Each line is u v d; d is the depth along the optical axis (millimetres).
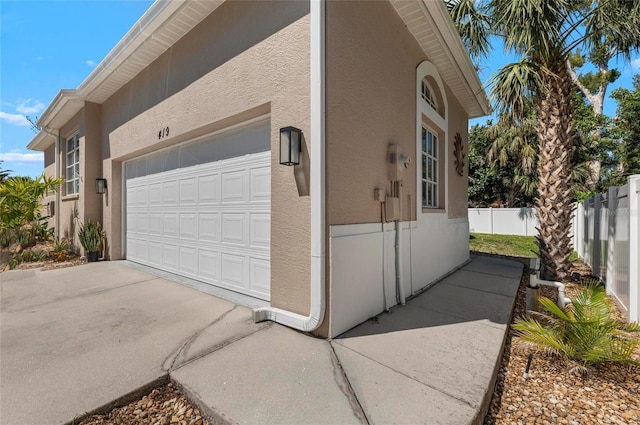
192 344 2861
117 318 3553
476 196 19531
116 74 6180
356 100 3406
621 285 4539
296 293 3229
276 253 3422
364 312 3490
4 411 1938
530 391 2447
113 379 2291
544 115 5930
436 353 2705
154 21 4609
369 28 3664
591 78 16297
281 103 3375
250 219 4305
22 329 3254
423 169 5645
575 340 2834
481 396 2070
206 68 4445
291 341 2924
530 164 15258
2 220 8297
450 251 6535
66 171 9445
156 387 2285
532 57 5633
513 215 16453
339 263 3107
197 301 4156
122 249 7355
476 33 7031
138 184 6824
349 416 1871
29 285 5090
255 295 4254
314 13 2986
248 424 1810
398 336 3078
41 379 2295
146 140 5863
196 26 4668
